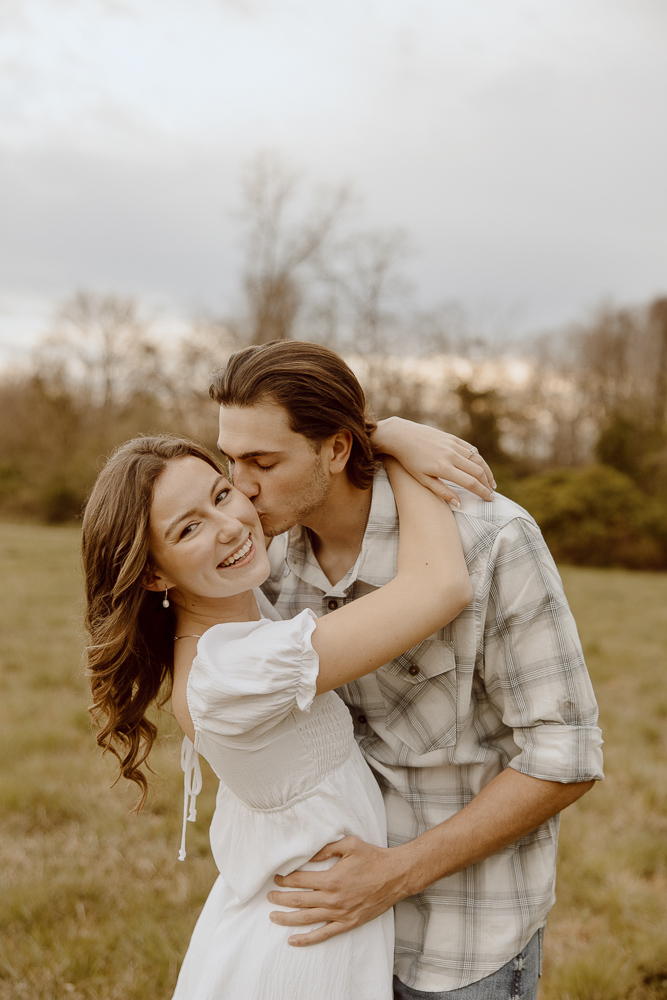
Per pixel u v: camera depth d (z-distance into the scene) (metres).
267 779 1.23
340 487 1.45
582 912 3.03
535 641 1.33
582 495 22.34
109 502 1.29
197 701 1.16
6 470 29.84
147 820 3.59
